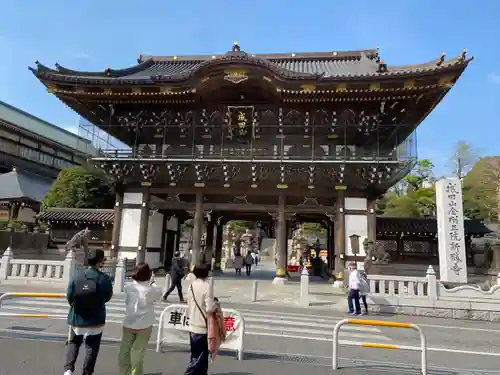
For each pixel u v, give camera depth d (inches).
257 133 1031.0
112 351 303.6
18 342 314.7
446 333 456.4
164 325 310.3
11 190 1521.9
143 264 241.3
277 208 986.1
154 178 1011.3
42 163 2384.4
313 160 924.6
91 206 1578.5
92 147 1022.4
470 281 1006.4
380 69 902.4
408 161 896.3
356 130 991.0
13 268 702.5
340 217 947.3
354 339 396.5
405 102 947.3
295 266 1625.2
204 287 232.8
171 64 1300.4
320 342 375.2
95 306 224.1
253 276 1211.2
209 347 216.8
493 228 1428.4
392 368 294.0
